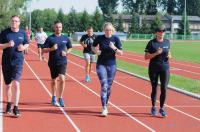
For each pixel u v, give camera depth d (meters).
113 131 9.02
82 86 15.80
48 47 11.64
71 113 10.78
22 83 16.38
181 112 11.22
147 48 10.41
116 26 114.56
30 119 9.98
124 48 52.19
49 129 9.07
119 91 14.76
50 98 12.95
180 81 17.83
